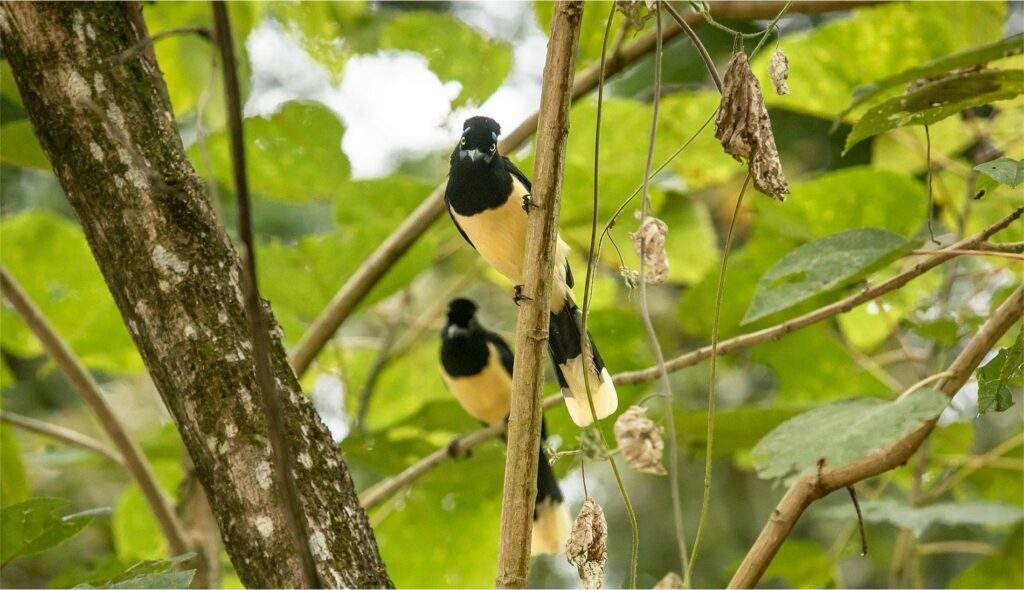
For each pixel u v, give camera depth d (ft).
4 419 24.79
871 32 28.37
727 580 28.14
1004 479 27.58
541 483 33.50
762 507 42.91
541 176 12.94
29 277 30.63
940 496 27.76
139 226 14.05
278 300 31.55
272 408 10.78
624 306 33.58
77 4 14.98
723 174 32.65
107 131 14.37
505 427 28.45
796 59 29.45
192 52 29.96
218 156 29.55
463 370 35.14
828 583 26.84
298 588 12.66
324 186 30.19
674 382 43.11
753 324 28.84
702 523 12.35
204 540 24.95
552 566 44.60
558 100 12.84
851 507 24.13
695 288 28.48
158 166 14.42
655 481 43.91
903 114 17.62
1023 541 24.97
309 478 13.33
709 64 13.06
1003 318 14.87
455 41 29.55
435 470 28.94
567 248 22.41
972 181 26.14
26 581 42.63
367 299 29.48
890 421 13.76
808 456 13.84
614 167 31.48
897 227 28.84
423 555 31.37
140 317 13.91
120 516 31.94
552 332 21.13
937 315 23.63
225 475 13.17
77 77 14.64
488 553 31.48
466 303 35.73
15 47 14.76
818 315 18.07
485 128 23.27
